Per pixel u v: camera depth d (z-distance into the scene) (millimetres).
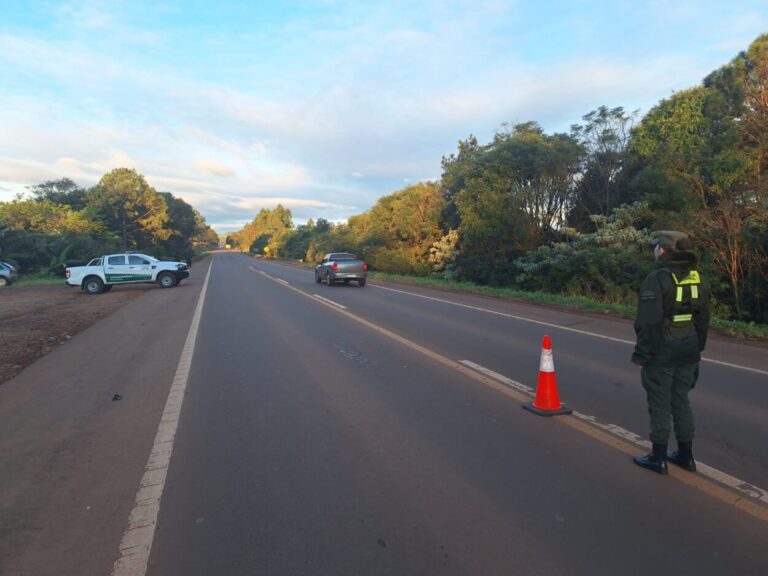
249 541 3598
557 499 4082
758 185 15250
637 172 22625
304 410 6344
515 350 9789
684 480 4395
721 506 3965
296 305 17703
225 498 4215
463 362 8766
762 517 3807
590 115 23953
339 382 7586
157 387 7637
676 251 4406
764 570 3189
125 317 16062
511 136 27328
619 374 7945
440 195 37500
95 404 6910
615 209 21219
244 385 7535
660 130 21234
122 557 3453
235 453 5102
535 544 3482
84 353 10414
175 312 16750
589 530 3643
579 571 3191
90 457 5137
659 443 4500
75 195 65000
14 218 45781
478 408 6332
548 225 26109
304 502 4113
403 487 4320
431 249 34469
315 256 62031
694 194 19359
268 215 154125
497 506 3988
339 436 5477
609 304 16625
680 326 4430
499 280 26594
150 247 69688
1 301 22438
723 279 15695
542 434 5457
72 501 4238
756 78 18250
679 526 3689
